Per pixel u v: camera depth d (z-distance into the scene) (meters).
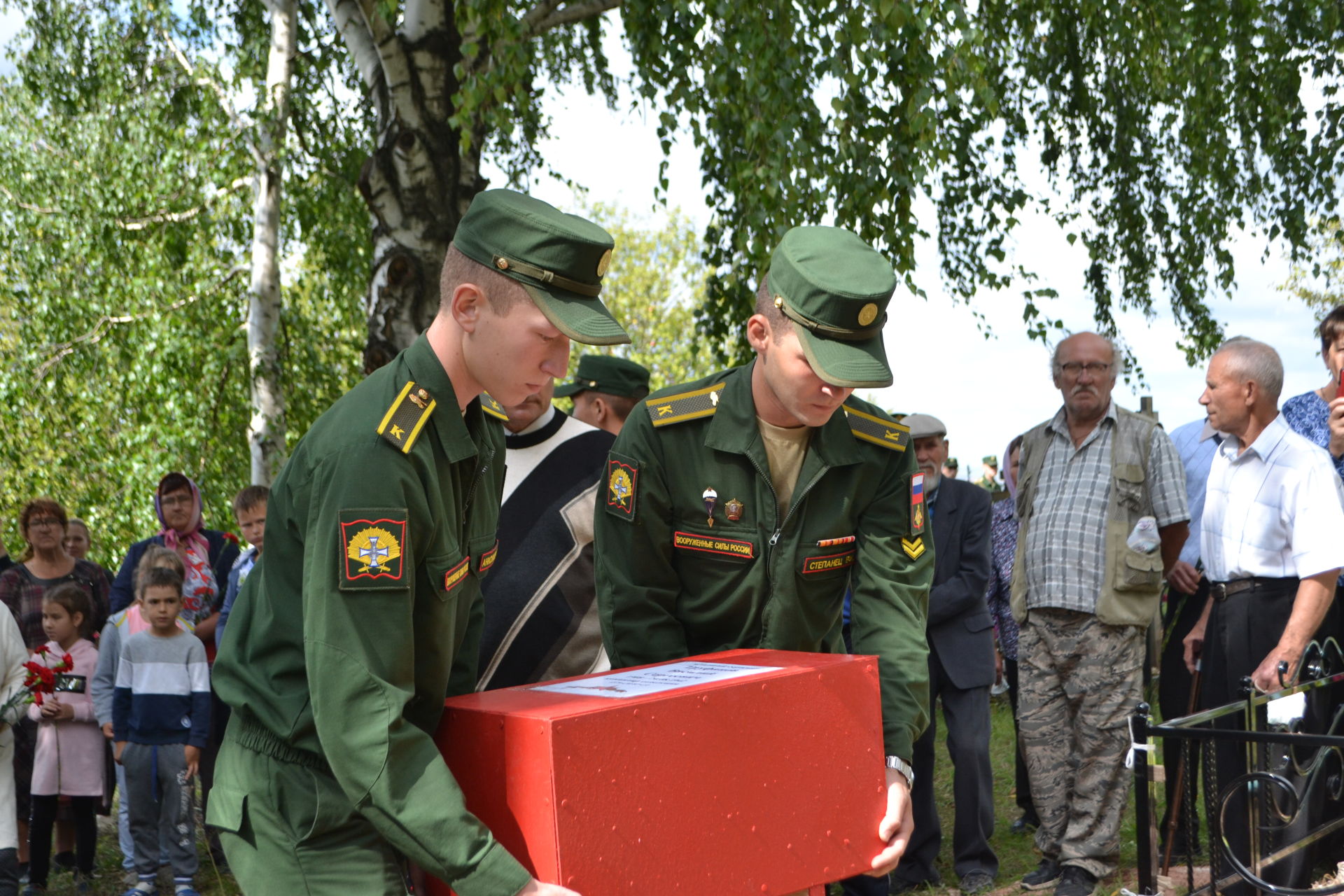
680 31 6.96
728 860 1.73
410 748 1.60
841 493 2.35
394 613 1.61
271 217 9.47
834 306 2.06
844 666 1.93
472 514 1.86
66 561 6.10
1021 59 9.75
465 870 1.55
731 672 1.90
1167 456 4.19
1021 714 4.41
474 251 1.71
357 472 1.63
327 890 1.69
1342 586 4.01
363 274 11.49
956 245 9.45
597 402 4.30
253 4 10.62
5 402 10.98
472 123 6.70
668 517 2.41
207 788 5.20
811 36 6.96
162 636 4.98
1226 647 3.80
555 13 7.20
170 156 10.56
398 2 6.36
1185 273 10.36
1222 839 2.66
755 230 6.48
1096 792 4.13
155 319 10.39
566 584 2.79
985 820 4.51
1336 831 3.45
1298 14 9.43
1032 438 4.49
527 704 1.73
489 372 1.74
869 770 1.95
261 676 1.75
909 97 6.54
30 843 5.18
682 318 25.28
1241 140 9.91
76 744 5.29
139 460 10.38
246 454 11.16
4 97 11.62
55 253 11.23
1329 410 4.13
